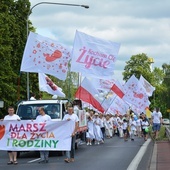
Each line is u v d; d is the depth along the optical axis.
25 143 18.02
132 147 26.33
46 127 18.06
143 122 32.94
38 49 23.16
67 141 17.97
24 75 52.22
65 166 16.42
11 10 52.69
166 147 24.55
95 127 29.45
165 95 114.19
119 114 40.38
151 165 15.99
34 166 16.58
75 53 23.17
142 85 40.84
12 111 18.25
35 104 21.80
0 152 24.20
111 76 23.52
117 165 16.69
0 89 46.03
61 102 22.03
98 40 23.30
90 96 30.16
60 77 23.47
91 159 19.14
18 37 51.28
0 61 46.47
